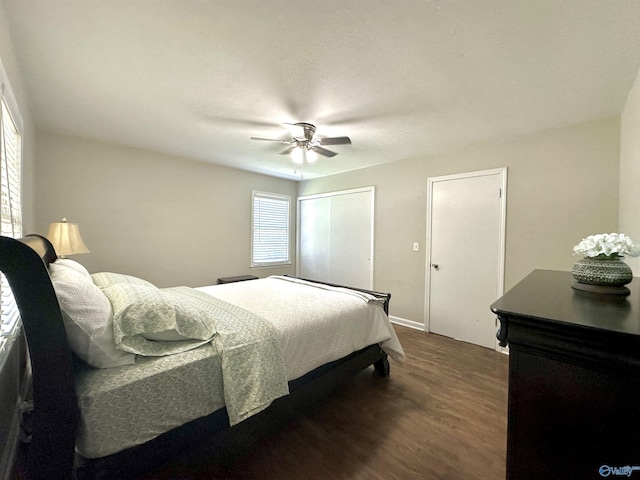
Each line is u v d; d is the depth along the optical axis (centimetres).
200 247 423
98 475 107
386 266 414
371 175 434
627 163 220
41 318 96
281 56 172
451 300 348
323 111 244
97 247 333
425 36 154
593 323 67
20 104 194
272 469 151
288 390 159
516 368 77
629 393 62
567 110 238
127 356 124
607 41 154
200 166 419
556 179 276
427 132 289
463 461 158
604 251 109
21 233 204
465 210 336
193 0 131
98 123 278
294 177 525
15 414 148
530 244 291
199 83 203
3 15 136
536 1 129
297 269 555
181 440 128
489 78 192
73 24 146
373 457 160
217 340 147
